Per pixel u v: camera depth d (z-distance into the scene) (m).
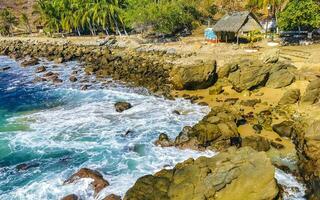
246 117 36.03
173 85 47.31
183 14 76.62
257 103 39.75
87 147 32.53
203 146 30.56
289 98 38.25
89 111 41.25
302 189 24.64
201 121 33.34
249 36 64.69
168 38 77.25
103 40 84.12
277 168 27.05
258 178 21.23
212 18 89.56
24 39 102.00
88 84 52.19
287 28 57.47
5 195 26.05
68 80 55.16
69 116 40.09
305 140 27.70
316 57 48.22
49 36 104.44
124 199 22.12
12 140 34.78
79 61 68.94
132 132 34.81
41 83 54.91
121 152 31.20
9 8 142.38
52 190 26.25
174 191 21.56
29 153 32.19
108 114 39.94
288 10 54.28
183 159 29.27
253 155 22.64
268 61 47.09
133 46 74.44
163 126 35.84
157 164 28.91
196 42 69.69
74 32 105.19
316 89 36.12
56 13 100.44
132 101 43.78
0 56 82.88
